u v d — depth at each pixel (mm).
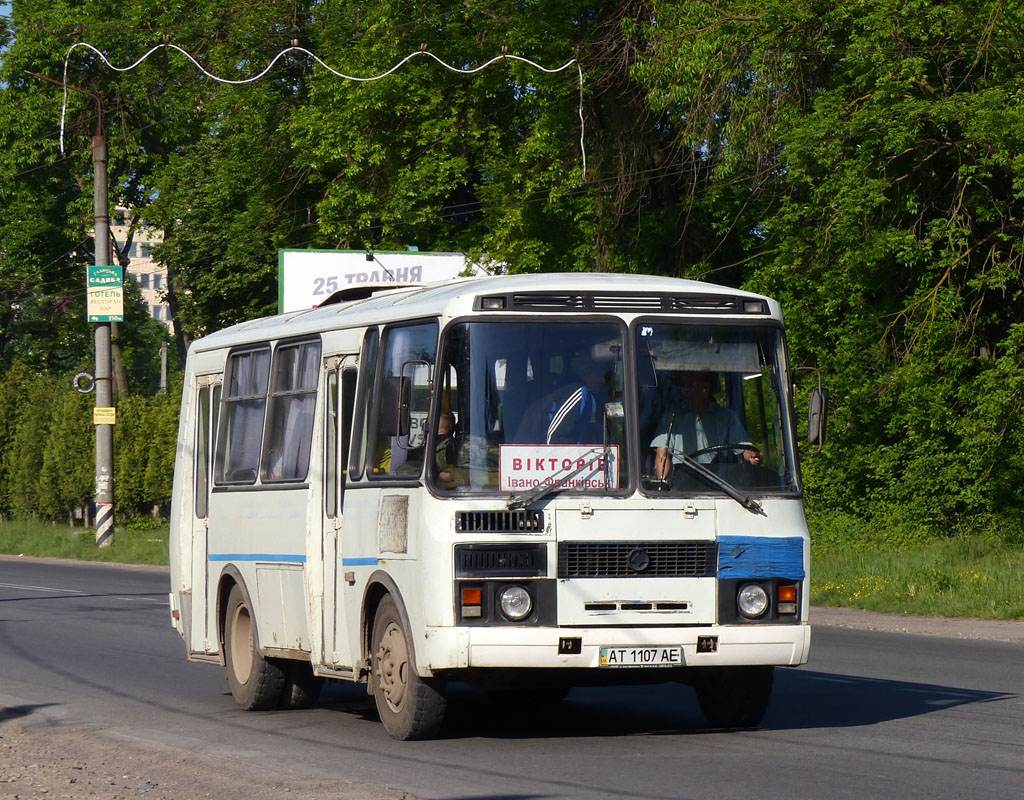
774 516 17531
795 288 51906
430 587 16781
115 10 89000
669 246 61094
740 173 52094
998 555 44656
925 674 25312
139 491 86000
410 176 67500
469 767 16219
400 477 17688
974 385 46656
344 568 19172
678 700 22516
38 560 71375
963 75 46969
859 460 50625
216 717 21672
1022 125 42562
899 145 44062
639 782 15047
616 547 16953
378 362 18766
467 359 17250
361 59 68250
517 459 17062
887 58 45281
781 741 17750
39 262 97625
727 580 17219
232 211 84500
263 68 76750
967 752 16750
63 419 88688
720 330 17938
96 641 33219
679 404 17562
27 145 90625
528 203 65000
